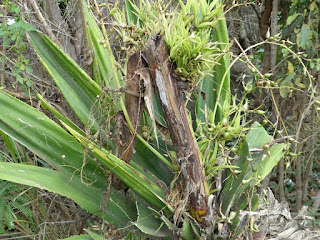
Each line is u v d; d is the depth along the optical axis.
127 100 1.38
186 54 1.21
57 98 2.43
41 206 2.16
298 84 2.46
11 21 1.86
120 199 1.50
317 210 3.34
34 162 2.19
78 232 2.29
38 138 1.40
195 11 1.26
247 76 3.79
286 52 2.10
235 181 1.51
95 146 1.30
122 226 1.47
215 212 1.44
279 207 1.64
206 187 1.38
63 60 1.59
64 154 1.43
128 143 1.44
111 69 1.70
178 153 1.32
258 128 1.74
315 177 3.88
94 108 1.62
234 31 4.20
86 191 1.43
